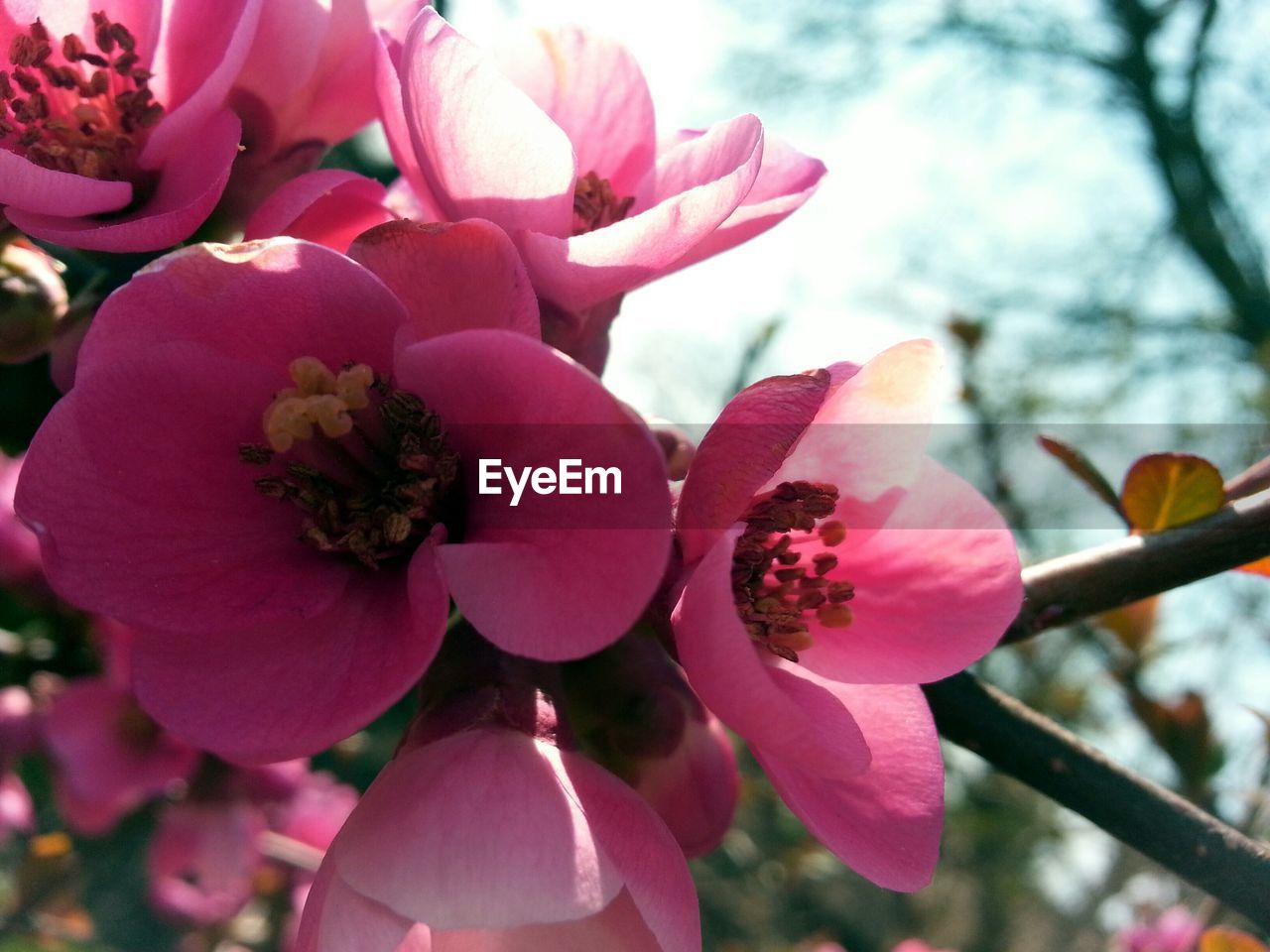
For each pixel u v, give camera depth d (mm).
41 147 101
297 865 249
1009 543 93
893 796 91
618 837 81
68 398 82
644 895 80
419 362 82
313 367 86
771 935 469
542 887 76
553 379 75
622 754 99
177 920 259
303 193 94
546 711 88
